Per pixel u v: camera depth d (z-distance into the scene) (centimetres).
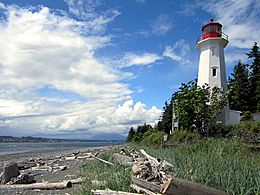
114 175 1091
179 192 554
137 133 6350
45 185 1268
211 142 1933
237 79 5109
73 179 1455
